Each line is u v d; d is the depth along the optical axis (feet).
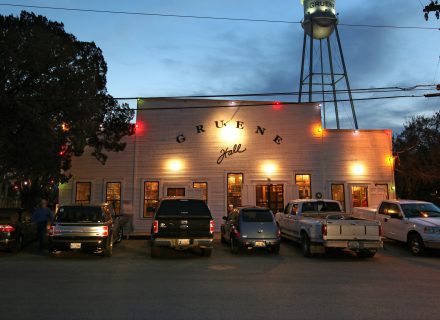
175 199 46.24
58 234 43.78
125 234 66.44
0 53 48.65
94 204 47.09
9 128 51.49
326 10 106.01
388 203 55.11
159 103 77.46
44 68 51.47
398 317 21.66
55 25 58.13
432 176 90.79
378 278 33.24
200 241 44.45
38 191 80.89
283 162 76.18
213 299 25.62
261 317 21.57
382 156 77.05
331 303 24.66
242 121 77.15
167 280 32.04
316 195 74.18
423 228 46.88
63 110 54.08
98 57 62.80
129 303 24.49
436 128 97.86
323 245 43.65
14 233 47.62
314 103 77.56
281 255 47.88
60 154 62.03
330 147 76.74
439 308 23.54
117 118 68.39
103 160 71.31
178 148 76.38
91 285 29.94
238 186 75.82
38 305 23.93
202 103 77.51
